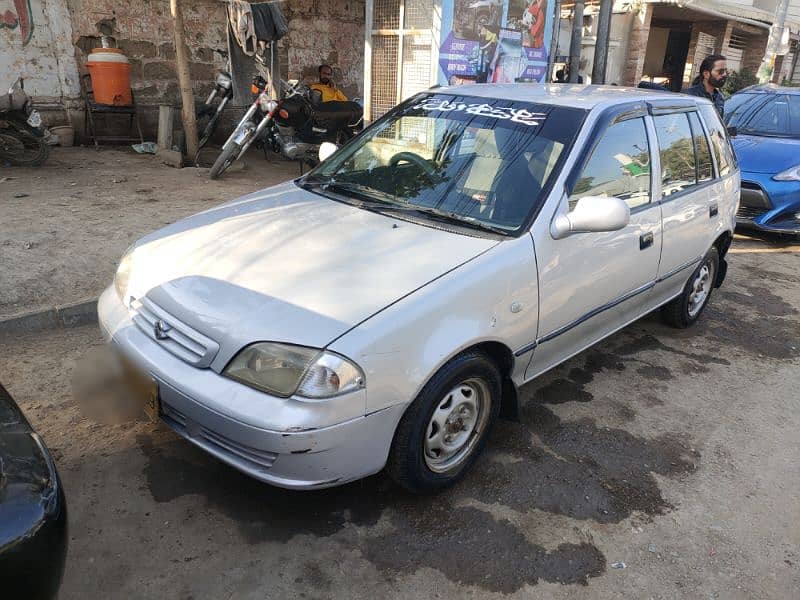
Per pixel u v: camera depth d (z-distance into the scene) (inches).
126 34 362.3
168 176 305.9
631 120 144.9
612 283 138.4
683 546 106.0
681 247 163.6
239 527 103.3
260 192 146.5
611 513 112.4
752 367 171.3
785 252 277.4
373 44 328.8
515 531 106.5
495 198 123.9
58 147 351.9
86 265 184.9
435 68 305.0
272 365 90.8
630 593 96.1
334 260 106.1
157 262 113.4
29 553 63.7
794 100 324.2
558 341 128.5
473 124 139.4
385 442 97.1
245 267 105.7
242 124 307.3
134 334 105.8
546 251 117.8
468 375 107.9
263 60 327.0
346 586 93.7
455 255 108.3
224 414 91.0
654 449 131.8
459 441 112.7
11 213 221.3
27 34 333.4
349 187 140.1
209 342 95.6
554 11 351.9
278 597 91.3
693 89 278.8
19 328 159.0
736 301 220.1
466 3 304.5
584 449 130.1
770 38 546.6
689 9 533.6
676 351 178.1
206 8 386.6
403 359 94.4
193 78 394.0
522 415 140.7
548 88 156.4
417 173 136.3
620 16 523.8
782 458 131.6
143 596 90.0
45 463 73.2
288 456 89.7
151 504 106.9
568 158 126.0
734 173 193.6
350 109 366.3
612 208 114.3
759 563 103.3
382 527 105.3
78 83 355.3
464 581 96.0
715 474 125.0
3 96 289.7
